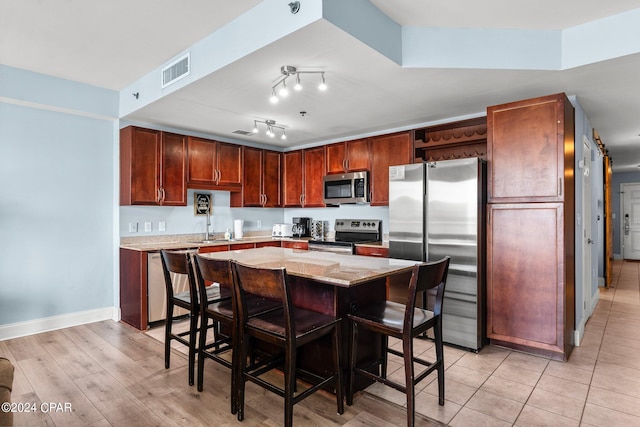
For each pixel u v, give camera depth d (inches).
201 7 88.5
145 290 138.1
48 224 137.3
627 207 330.6
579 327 126.3
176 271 98.9
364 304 92.8
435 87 115.3
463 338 119.3
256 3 87.3
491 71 102.6
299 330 74.4
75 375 99.9
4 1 85.9
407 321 72.2
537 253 113.4
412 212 130.7
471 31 101.0
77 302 144.5
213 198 187.3
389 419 79.3
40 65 123.3
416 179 130.1
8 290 128.1
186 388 93.3
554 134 110.3
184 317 153.8
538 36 101.5
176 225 171.9
